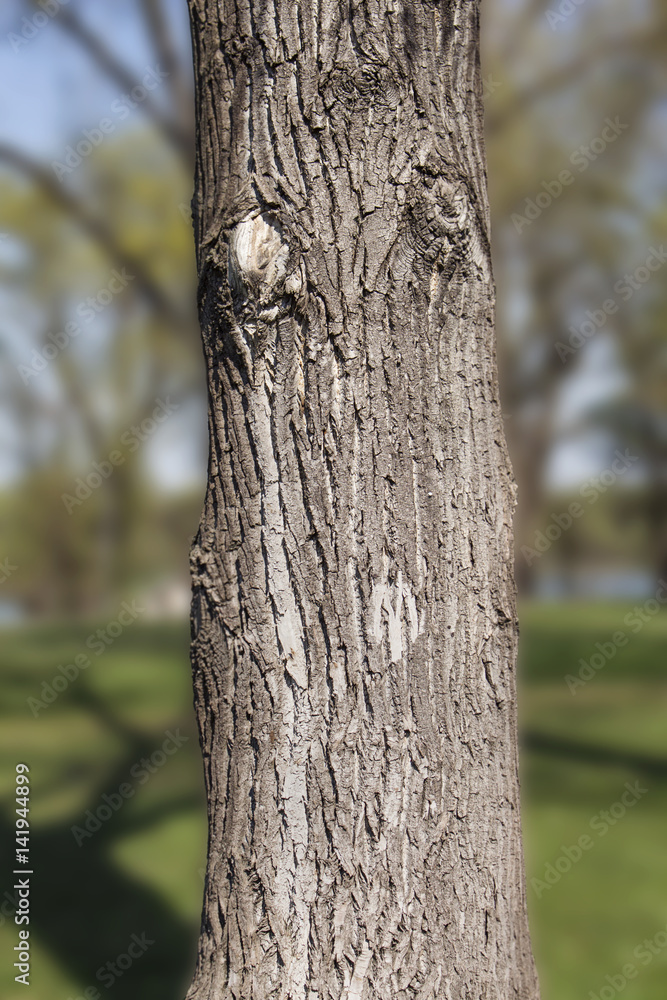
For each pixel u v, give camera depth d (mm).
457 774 2096
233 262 2059
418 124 2090
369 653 2061
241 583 2109
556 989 3838
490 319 2215
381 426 2080
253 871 2078
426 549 2096
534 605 17609
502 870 2150
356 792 2049
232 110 2119
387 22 2066
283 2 2064
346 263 2068
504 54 11617
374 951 2021
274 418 2088
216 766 2154
